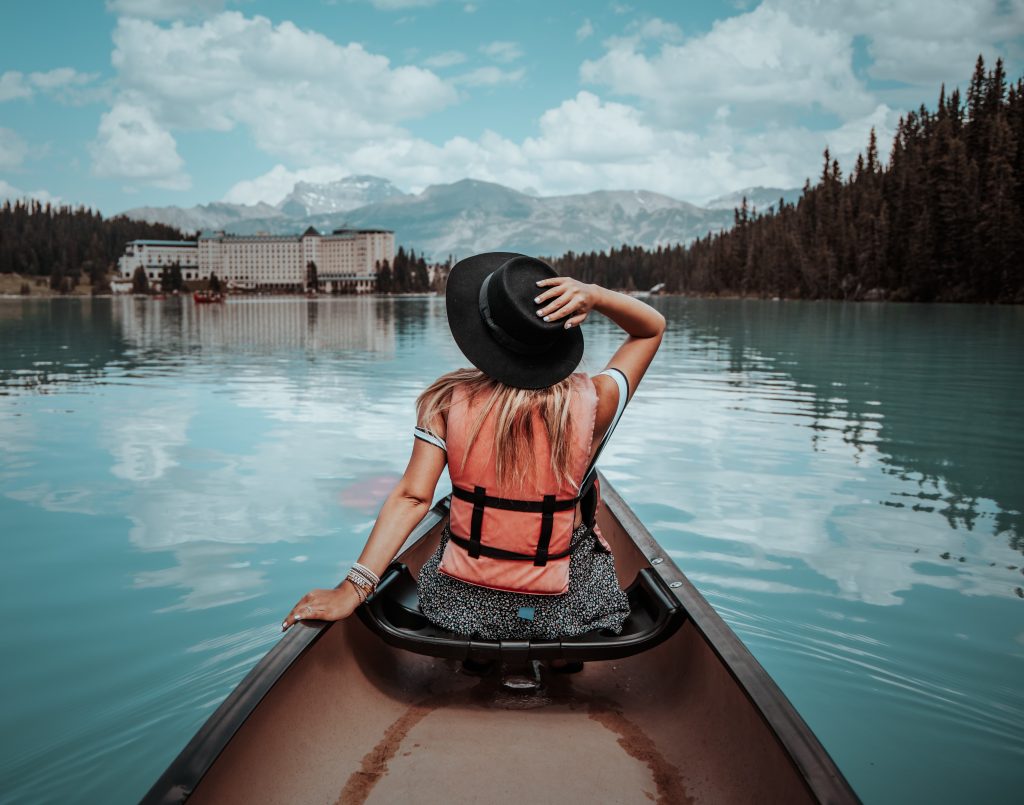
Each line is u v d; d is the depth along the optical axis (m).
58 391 11.53
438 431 1.98
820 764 1.51
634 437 8.05
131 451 7.34
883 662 3.23
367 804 1.75
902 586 4.05
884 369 14.76
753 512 5.40
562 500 1.96
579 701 2.22
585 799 1.79
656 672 2.36
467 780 1.85
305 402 10.45
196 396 11.01
